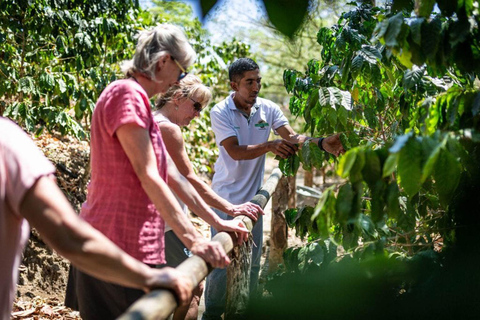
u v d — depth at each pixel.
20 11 5.03
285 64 12.92
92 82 5.60
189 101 2.89
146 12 7.04
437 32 1.77
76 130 5.13
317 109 3.05
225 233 2.37
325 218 1.76
